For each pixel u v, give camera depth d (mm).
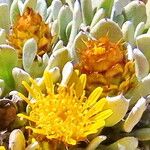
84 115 167
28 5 198
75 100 169
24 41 185
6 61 180
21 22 186
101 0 203
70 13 200
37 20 186
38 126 166
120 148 173
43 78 174
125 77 176
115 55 172
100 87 170
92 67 173
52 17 204
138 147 185
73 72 175
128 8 204
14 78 179
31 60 180
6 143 170
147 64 178
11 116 170
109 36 189
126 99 171
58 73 174
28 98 176
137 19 205
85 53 175
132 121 173
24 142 166
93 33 188
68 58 180
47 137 165
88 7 200
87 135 170
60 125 164
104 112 168
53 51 187
